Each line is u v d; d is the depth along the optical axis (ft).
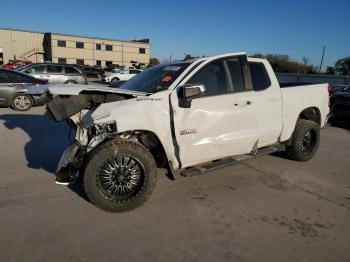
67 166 12.22
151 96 12.41
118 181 12.00
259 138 15.48
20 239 10.18
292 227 11.42
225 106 13.91
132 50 236.63
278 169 17.42
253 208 12.79
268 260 9.52
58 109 11.54
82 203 12.73
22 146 20.49
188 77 13.17
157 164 13.48
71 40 209.36
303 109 17.72
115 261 9.30
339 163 19.03
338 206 13.16
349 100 30.19
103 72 118.52
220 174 16.43
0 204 12.43
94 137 12.09
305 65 179.63
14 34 200.03
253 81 15.49
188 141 13.08
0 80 33.65
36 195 13.34
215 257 9.59
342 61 181.37
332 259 9.66
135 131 12.44
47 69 54.19
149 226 11.23
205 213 12.26
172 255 9.63
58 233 10.59
